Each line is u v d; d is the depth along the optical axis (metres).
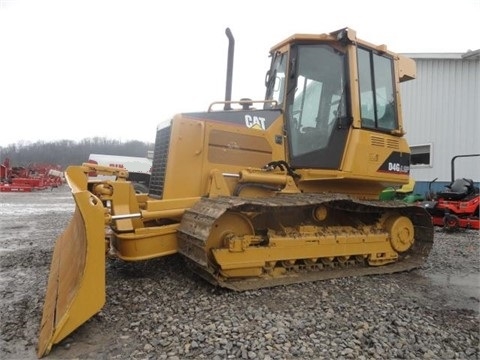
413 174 14.94
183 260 4.89
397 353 2.85
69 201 16.72
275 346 2.82
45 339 2.78
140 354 2.68
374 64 5.35
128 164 15.10
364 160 5.00
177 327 3.07
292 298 3.86
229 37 5.62
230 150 4.70
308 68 5.07
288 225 4.78
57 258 4.43
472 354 2.94
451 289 4.61
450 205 9.42
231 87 5.60
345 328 3.22
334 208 4.98
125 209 4.30
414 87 15.05
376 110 5.29
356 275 4.80
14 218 10.56
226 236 4.17
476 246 7.46
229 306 3.54
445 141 14.29
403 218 5.45
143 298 3.68
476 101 13.74
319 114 5.07
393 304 3.90
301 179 4.96
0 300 3.78
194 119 4.63
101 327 3.08
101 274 2.98
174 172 4.46
